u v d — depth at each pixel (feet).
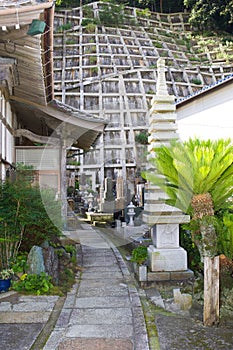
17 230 14.84
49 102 21.39
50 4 12.21
